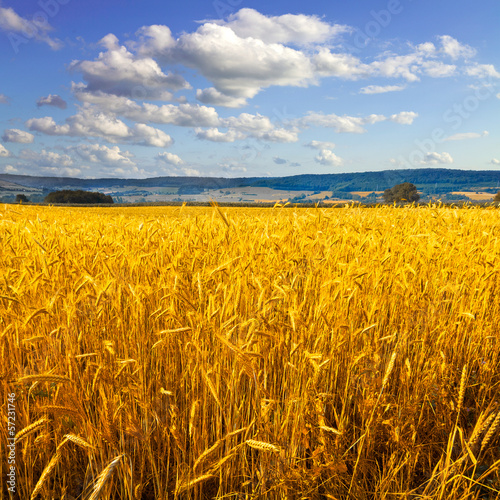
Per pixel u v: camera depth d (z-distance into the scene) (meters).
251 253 3.23
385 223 5.65
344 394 2.29
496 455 2.10
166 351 2.42
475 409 2.42
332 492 1.86
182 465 1.82
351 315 2.73
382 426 2.15
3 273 2.54
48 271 2.90
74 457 1.93
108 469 1.28
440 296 3.09
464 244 4.06
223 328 2.07
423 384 2.35
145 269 3.16
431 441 2.17
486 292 3.20
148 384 2.15
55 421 1.87
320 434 1.96
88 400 1.94
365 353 2.22
